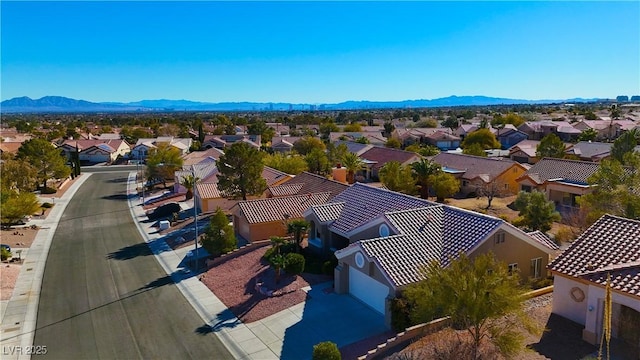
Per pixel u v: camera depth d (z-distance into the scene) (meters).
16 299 29.00
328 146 81.31
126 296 29.39
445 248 25.77
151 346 23.00
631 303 17.72
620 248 20.86
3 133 151.25
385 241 25.61
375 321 24.14
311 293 27.72
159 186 73.50
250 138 125.00
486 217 26.94
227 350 22.34
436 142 112.75
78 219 51.72
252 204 39.81
